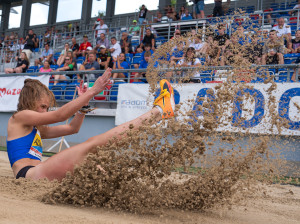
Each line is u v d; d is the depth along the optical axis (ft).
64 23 64.34
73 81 32.32
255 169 6.84
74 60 34.55
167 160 6.37
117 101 25.20
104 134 7.14
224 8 34.96
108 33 42.88
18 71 37.42
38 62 43.14
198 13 36.68
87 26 62.08
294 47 26.48
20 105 8.29
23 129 8.13
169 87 7.77
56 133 9.17
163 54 8.90
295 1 40.75
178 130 6.54
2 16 77.30
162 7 47.70
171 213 6.25
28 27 68.13
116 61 31.86
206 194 6.71
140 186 6.43
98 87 7.38
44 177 7.39
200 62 10.12
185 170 6.52
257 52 8.38
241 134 7.13
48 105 8.61
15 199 6.26
